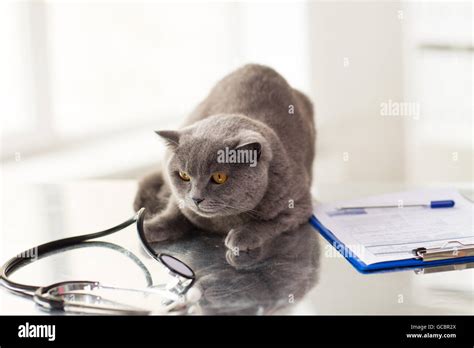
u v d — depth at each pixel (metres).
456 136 1.88
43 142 1.58
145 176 1.08
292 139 1.02
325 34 1.97
